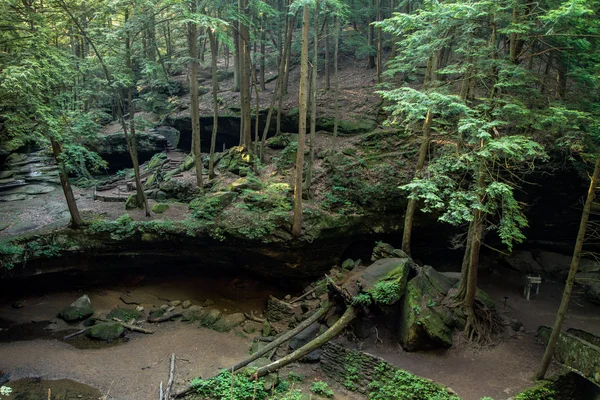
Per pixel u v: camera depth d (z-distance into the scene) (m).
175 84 29.88
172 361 12.58
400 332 12.75
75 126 15.20
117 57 16.78
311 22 24.61
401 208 16.64
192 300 16.61
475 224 12.04
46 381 11.29
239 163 19.91
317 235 15.38
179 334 14.40
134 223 15.95
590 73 11.40
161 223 16.03
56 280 15.99
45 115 13.45
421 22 11.04
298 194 14.62
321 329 13.46
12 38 13.77
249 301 16.56
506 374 11.22
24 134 14.57
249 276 17.52
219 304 16.42
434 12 10.56
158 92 29.62
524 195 16.83
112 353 13.02
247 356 13.20
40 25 14.30
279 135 21.70
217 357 13.08
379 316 13.29
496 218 17.06
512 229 10.21
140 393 11.08
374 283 13.14
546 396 10.41
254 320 15.34
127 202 18.30
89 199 20.64
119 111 17.05
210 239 16.06
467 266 13.10
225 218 16.02
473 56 11.10
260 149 20.31
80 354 12.79
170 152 26.81
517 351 12.34
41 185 23.00
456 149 11.48
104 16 16.19
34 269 15.12
